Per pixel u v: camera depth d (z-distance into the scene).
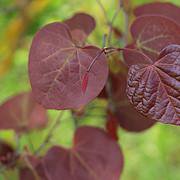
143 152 1.26
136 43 0.48
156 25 0.48
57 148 0.57
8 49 1.09
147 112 0.41
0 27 1.11
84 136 0.57
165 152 1.20
